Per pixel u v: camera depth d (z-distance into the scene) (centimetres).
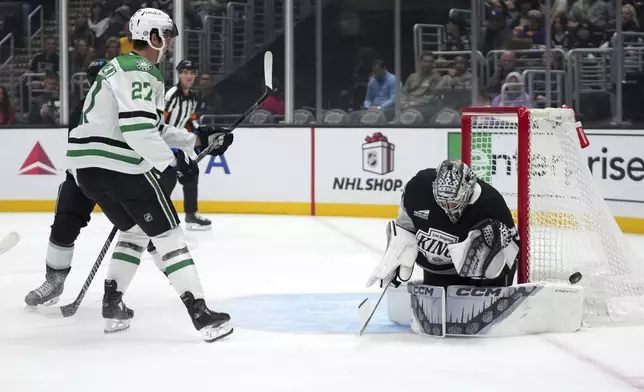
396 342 1357
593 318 1488
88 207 1620
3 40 3697
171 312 1591
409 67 3681
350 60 3700
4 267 2133
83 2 3662
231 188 3322
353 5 3691
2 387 1117
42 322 1515
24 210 3434
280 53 3766
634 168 2705
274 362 1238
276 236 2705
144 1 3612
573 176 1508
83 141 1345
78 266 2145
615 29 3175
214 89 3550
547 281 1518
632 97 3094
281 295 1778
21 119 3669
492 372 1180
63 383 1134
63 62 3472
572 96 3178
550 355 1267
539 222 1514
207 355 1282
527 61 3284
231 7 3759
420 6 3656
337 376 1163
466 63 3347
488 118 1620
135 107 1290
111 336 1408
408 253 1381
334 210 3231
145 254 2306
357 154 3191
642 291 1527
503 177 1648
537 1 3303
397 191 3138
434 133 3091
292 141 3262
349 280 1956
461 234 1341
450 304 1375
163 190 1355
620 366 1209
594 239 1512
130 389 1107
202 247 2480
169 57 3522
